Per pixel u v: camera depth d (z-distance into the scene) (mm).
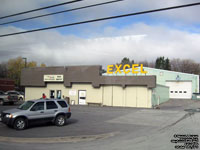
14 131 11891
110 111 22266
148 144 8945
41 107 13086
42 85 32562
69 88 31078
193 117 17875
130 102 27453
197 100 38219
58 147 8633
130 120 16312
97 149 8250
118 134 11297
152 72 44469
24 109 12781
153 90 27453
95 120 16234
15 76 71062
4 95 29156
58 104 13789
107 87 28812
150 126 13742
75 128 12938
